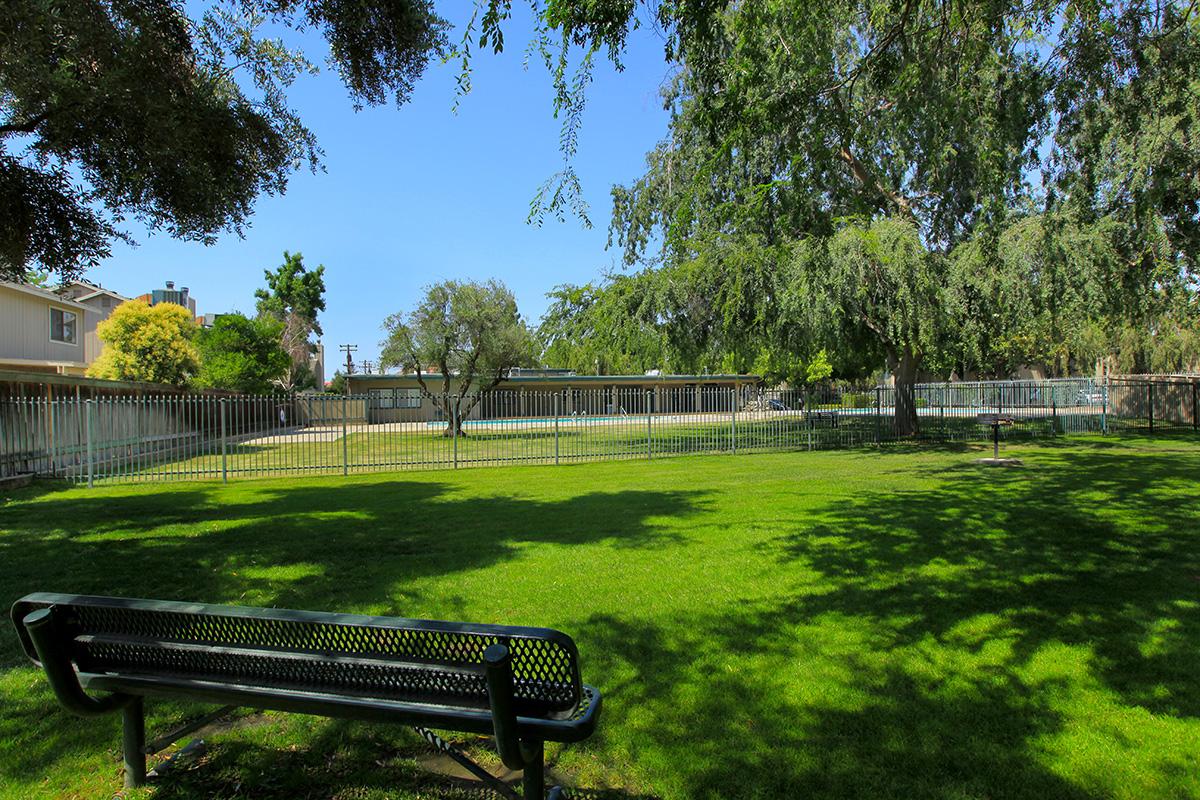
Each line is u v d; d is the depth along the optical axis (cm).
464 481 1264
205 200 707
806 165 666
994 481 1045
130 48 609
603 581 508
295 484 1255
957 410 2138
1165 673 336
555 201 554
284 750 281
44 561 584
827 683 331
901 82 673
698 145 1093
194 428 2177
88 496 1077
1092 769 256
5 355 2123
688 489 1040
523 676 218
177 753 275
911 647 373
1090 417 2106
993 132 703
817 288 1467
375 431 2814
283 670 240
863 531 668
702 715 302
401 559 584
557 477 1299
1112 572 511
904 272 1470
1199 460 1294
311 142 816
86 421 1402
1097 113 688
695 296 1717
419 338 2547
